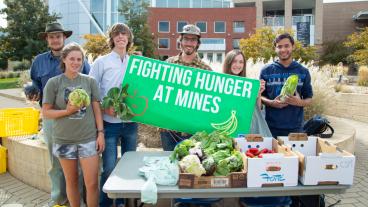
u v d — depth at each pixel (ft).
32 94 12.66
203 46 144.77
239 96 11.46
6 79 98.73
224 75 11.49
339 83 44.11
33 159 15.57
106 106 11.02
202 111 11.49
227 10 143.23
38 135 16.94
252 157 8.98
